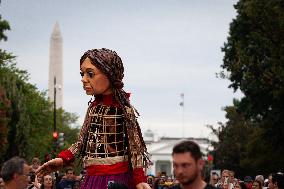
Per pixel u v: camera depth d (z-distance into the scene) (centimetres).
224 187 1927
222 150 6719
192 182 686
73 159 989
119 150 964
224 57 4584
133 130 963
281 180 1318
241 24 4431
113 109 970
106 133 964
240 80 4394
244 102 4603
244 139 6681
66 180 1902
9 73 5762
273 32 4169
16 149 5109
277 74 4006
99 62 954
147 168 975
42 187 1545
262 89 4222
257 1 4222
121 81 974
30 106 6806
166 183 2475
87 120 980
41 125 7281
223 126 6925
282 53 4059
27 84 6850
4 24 4981
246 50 4316
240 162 5994
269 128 4553
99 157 959
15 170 804
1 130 4638
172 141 14388
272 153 5359
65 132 10456
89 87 959
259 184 1983
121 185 794
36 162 1745
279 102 4331
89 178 965
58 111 10081
